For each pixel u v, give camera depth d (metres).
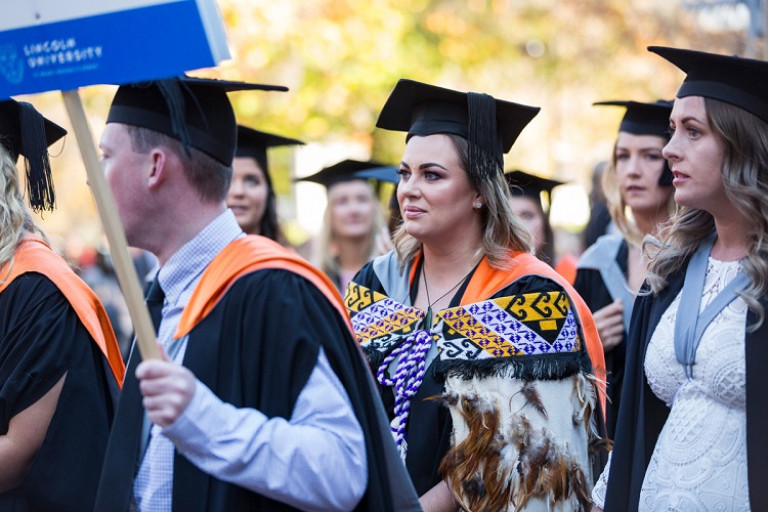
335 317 3.94
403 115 5.92
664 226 5.26
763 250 4.34
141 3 3.52
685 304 4.57
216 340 3.83
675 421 4.52
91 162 3.53
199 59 3.48
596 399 5.47
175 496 3.83
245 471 3.56
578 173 26.42
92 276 18.05
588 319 5.57
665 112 7.28
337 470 3.65
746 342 4.26
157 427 3.98
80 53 3.55
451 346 5.33
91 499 5.14
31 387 5.11
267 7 18.73
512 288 5.43
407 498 3.92
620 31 23.42
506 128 5.81
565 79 24.22
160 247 4.09
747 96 4.36
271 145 8.67
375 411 3.95
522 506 5.00
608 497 4.83
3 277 5.30
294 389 3.72
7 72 3.62
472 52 23.19
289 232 24.03
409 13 21.61
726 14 15.48
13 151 5.67
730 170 4.38
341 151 23.58
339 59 19.73
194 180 4.02
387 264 5.96
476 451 5.05
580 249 10.47
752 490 4.17
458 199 5.53
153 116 3.95
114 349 5.48
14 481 5.14
